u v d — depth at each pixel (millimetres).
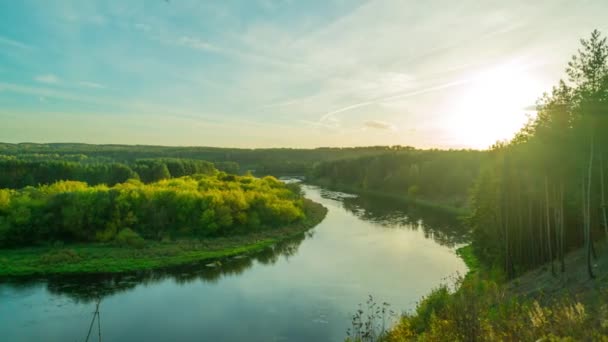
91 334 31891
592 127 26016
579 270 27906
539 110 32688
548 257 38188
